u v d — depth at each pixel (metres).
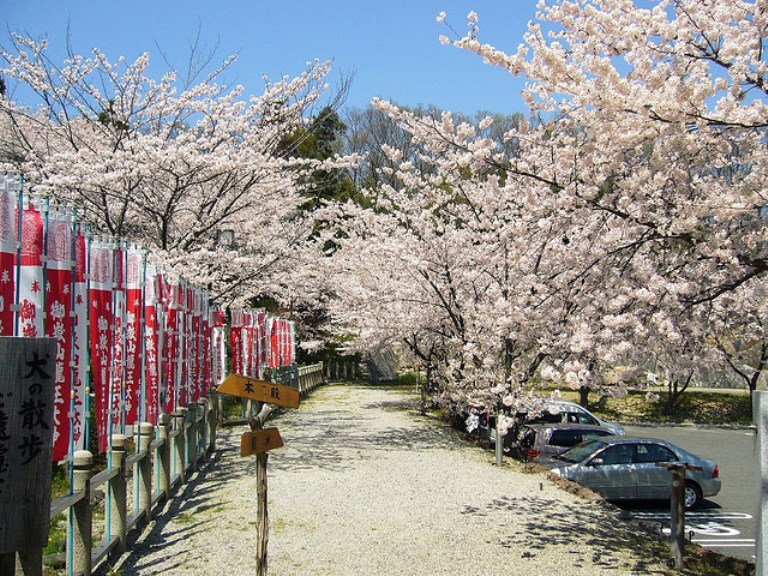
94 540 6.74
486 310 11.77
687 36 5.90
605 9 6.37
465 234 13.30
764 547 4.42
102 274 6.40
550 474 10.60
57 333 5.15
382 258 15.28
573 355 7.59
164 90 13.38
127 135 13.02
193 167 11.42
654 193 6.62
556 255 8.63
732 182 7.15
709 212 5.87
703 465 10.91
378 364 36.84
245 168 12.02
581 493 9.47
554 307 9.05
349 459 12.23
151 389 8.36
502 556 6.69
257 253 16.45
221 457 12.31
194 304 10.85
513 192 9.89
